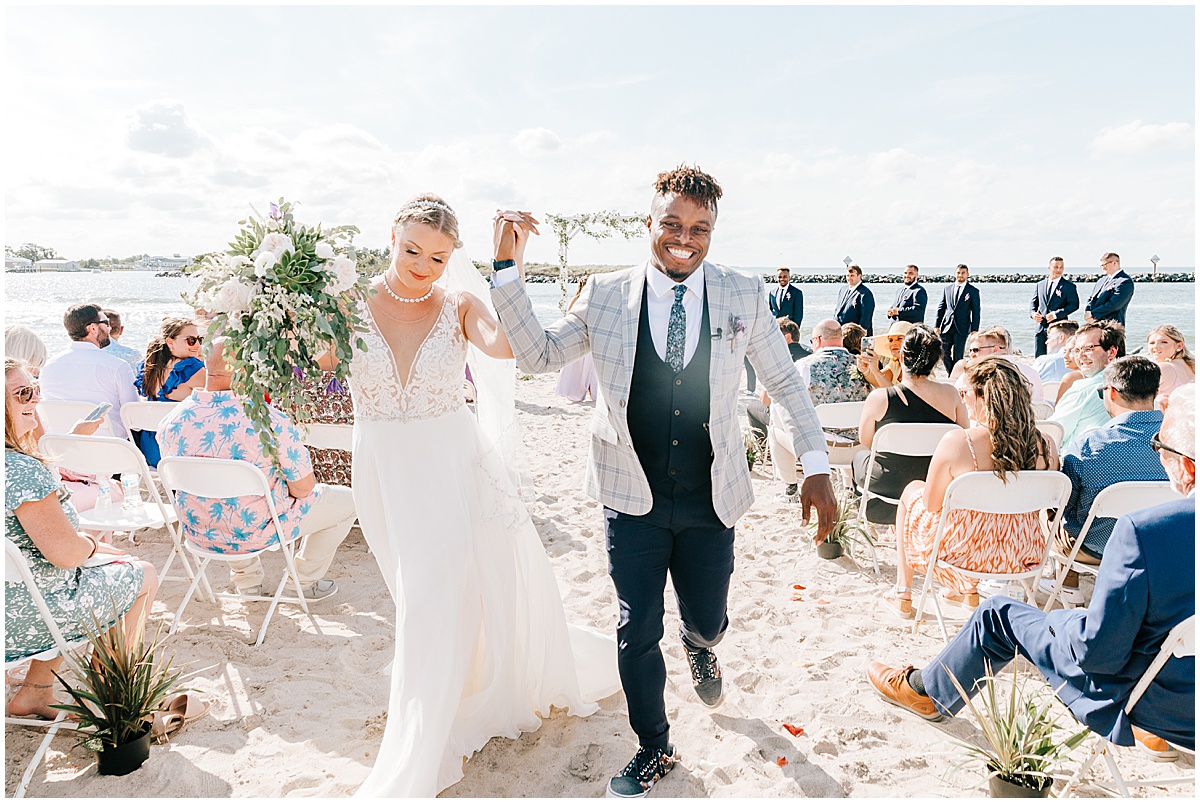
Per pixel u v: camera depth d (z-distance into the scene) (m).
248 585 3.73
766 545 4.54
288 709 2.79
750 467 6.24
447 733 2.24
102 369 4.62
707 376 2.24
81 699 2.38
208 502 3.24
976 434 3.10
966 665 2.48
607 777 2.42
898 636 3.40
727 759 2.50
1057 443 4.19
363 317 2.34
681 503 2.29
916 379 4.12
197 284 2.35
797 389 2.38
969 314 11.43
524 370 2.18
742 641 3.36
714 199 2.16
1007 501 3.04
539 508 5.32
